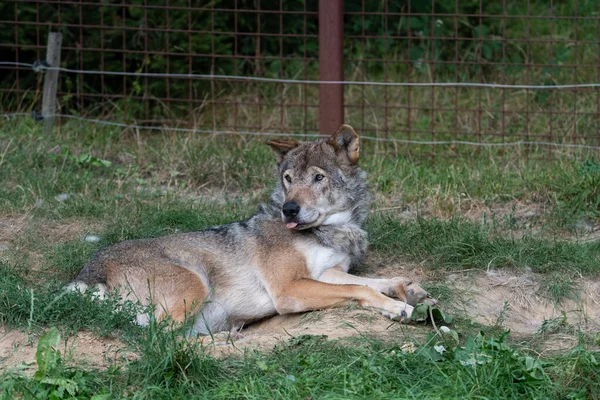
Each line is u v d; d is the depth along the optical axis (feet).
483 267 31.45
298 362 22.95
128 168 41.98
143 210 36.06
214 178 40.78
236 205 37.27
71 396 21.15
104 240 32.94
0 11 48.37
